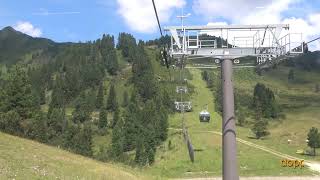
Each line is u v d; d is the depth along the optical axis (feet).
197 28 116.57
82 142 465.47
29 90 303.89
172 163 451.12
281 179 358.02
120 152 521.24
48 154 146.72
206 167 427.33
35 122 304.91
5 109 292.81
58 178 108.27
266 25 114.93
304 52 107.86
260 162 433.48
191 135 607.78
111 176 136.87
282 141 641.40
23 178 97.35
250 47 115.55
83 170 133.08
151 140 558.56
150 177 181.06
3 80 316.81
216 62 116.67
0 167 103.40
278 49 114.11
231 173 113.80
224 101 115.14
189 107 443.32
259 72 136.46
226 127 114.62
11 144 147.64
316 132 549.54
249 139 643.45
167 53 117.08
